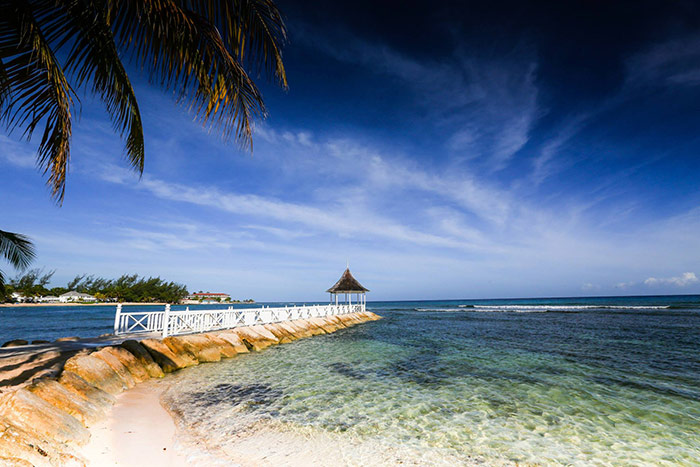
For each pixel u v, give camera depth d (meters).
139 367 9.43
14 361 8.04
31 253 10.10
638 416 7.43
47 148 5.34
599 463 5.39
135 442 5.21
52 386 5.51
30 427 4.09
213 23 4.03
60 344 11.23
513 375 10.98
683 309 47.91
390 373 11.17
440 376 10.82
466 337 21.41
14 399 4.27
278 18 4.18
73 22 4.31
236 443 5.62
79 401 5.79
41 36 4.10
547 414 7.52
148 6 3.82
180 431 5.94
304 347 16.88
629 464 5.36
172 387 8.88
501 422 7.02
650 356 14.11
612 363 12.84
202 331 15.11
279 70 4.36
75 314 49.00
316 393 8.76
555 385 9.80
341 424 6.71
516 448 5.84
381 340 20.08
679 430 6.70
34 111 4.95
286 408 7.56
